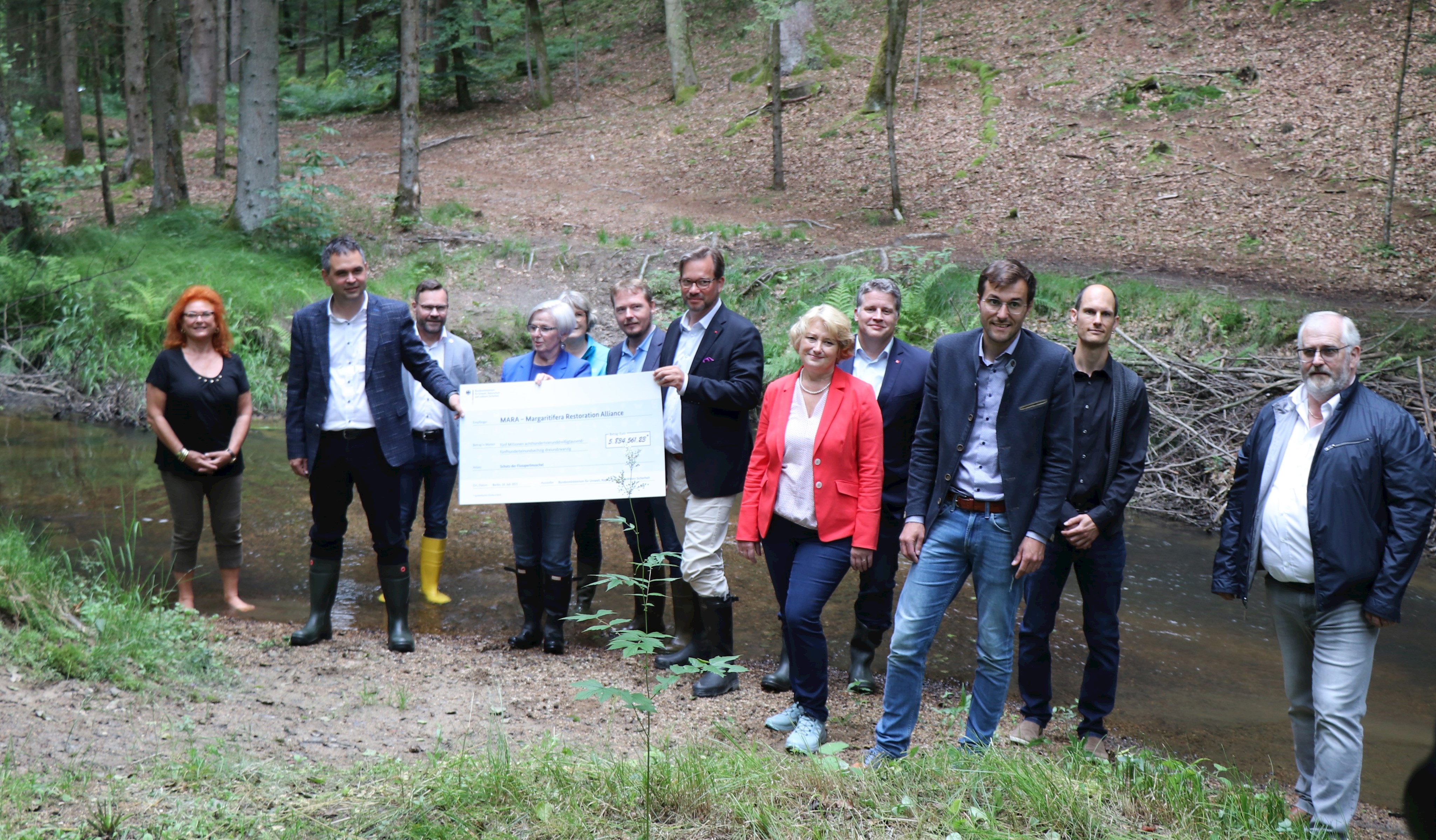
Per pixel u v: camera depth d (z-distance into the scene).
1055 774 3.55
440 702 4.54
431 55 29.19
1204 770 4.34
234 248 15.03
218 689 4.39
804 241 15.49
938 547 3.82
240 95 15.51
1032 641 4.52
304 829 3.00
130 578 6.30
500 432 5.30
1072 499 4.32
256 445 10.55
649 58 29.06
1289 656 3.83
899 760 3.64
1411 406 9.49
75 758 3.38
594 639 5.82
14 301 13.36
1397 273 13.00
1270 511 3.76
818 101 22.47
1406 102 17.23
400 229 16.11
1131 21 21.94
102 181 16.14
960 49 23.02
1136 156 17.61
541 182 20.52
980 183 17.72
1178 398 10.30
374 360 5.11
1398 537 3.41
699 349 5.04
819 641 4.18
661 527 5.71
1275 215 15.12
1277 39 20.03
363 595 6.41
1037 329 12.07
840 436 4.17
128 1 20.05
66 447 10.11
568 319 5.73
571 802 3.21
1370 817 3.95
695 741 3.98
